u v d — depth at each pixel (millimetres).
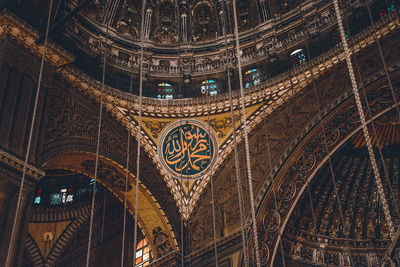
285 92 17891
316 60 17188
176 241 17609
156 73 19641
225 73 19516
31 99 14656
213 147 18531
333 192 20234
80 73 16594
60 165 16609
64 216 21047
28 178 13555
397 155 19703
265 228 16656
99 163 17000
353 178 20328
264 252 16422
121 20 19797
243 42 19781
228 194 17844
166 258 17500
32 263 20047
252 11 20219
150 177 17844
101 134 16891
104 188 21516
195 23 20750
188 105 18672
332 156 16906
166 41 20391
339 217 20172
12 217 12719
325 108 16781
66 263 20797
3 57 14234
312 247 19641
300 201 17859
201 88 19484
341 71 16844
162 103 18531
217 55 20016
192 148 18719
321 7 18266
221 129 18656
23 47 14961
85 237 21359
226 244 16969
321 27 18094
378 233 19844
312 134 16844
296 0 19047
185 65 19906
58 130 15320
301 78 17500
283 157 17094
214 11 20812
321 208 20141
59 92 15828
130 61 19406
